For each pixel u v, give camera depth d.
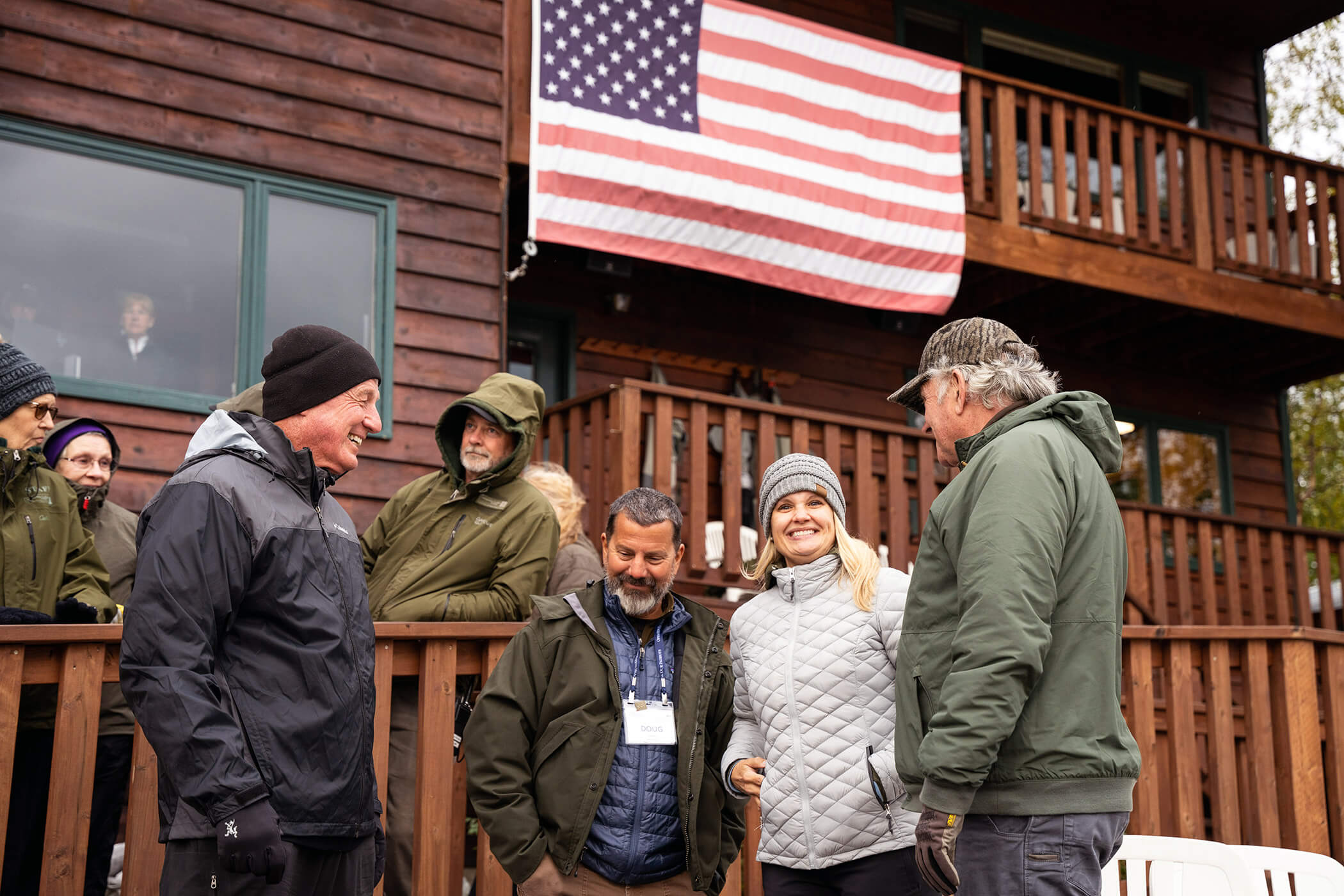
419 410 6.51
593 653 3.18
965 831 2.41
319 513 2.71
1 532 3.64
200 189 6.20
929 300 7.71
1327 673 5.00
